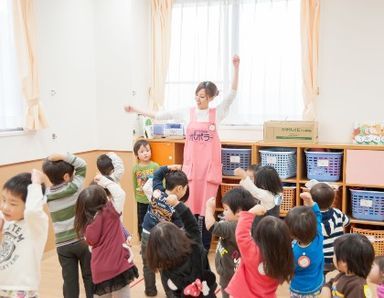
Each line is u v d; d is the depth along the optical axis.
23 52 3.61
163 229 1.90
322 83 4.00
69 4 4.17
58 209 2.60
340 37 3.92
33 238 1.90
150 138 4.18
